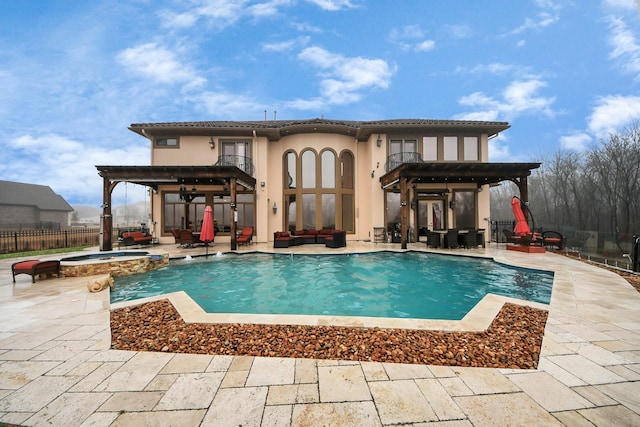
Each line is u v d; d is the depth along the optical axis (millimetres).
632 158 15898
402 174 11672
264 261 9789
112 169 11633
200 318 4070
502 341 3318
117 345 3299
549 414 2129
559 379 2570
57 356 3041
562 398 2309
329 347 3205
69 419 2107
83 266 7316
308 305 5473
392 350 3121
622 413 2141
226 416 2131
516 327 3703
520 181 12188
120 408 2215
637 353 3041
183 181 13836
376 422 2059
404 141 15102
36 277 7250
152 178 11898
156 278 7625
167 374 2684
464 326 3721
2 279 7012
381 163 14992
